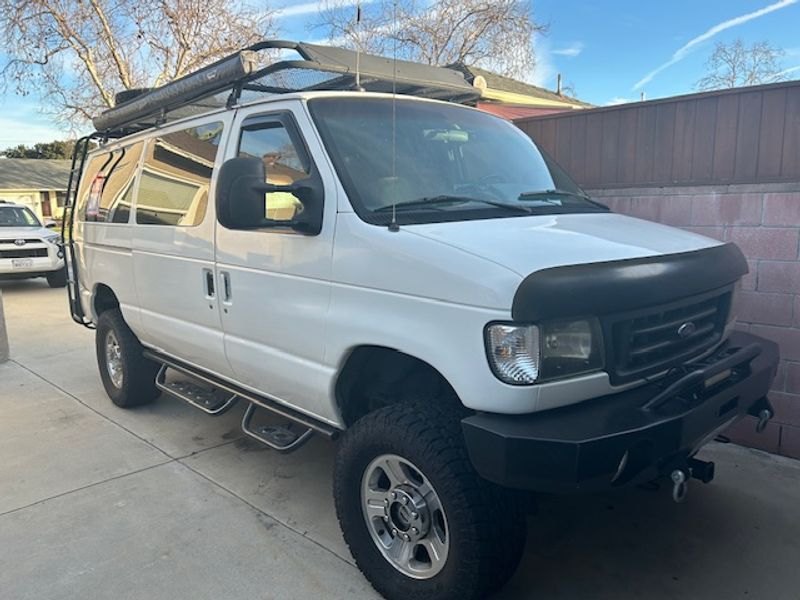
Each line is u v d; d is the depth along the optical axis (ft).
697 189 14.47
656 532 11.01
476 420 7.73
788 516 11.42
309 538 11.09
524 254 7.91
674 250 9.04
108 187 16.99
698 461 9.46
